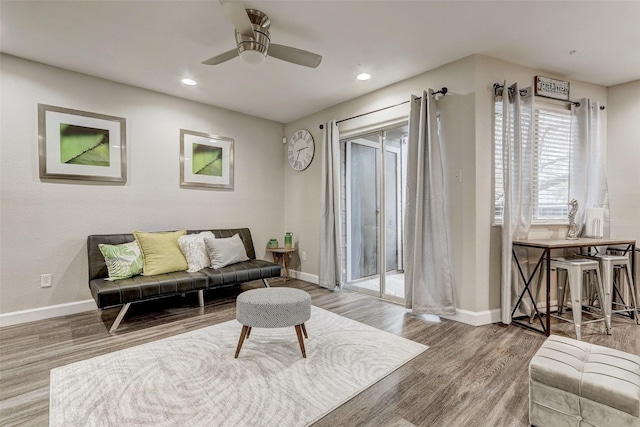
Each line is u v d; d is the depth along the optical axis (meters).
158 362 2.11
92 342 2.43
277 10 2.18
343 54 2.82
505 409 1.64
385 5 2.13
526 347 2.37
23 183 2.89
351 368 2.04
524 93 2.98
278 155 4.94
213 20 2.29
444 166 3.04
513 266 2.94
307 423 1.52
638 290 3.30
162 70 3.12
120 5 2.11
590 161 3.32
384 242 3.79
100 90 3.29
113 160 3.38
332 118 4.21
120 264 2.99
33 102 2.93
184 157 3.91
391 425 1.52
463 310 2.90
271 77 3.29
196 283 3.09
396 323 2.88
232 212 4.39
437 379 1.92
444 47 2.71
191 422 1.51
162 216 3.73
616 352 1.55
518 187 2.90
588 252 3.22
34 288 2.95
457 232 2.94
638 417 1.24
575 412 1.39
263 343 2.42
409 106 3.31
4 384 1.84
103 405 1.64
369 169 3.99
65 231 3.11
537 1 2.09
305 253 4.68
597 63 3.01
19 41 2.58
